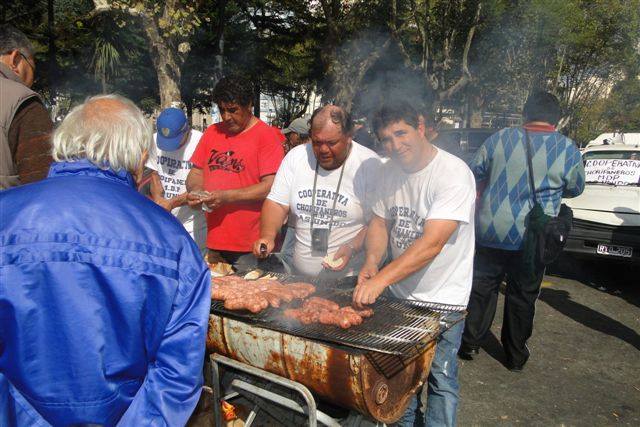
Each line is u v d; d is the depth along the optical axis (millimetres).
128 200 1319
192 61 19875
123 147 1359
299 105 28938
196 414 2398
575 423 3432
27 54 2820
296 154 3189
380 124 2457
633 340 4777
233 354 2355
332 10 16422
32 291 1176
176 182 4012
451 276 2686
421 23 16547
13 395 1252
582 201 6484
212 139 3750
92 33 12094
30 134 2535
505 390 3848
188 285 1301
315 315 2221
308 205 3135
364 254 3182
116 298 1202
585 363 4301
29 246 1184
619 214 6098
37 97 2596
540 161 3734
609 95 29922
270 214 3252
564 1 17797
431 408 2699
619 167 7055
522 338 4039
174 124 3709
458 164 2506
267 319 2232
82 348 1194
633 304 5762
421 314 2381
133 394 1317
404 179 2641
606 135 9484
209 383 2707
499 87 22125
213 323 2375
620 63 23531
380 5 16266
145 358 1304
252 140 3623
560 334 4895
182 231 1371
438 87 16422
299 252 3270
